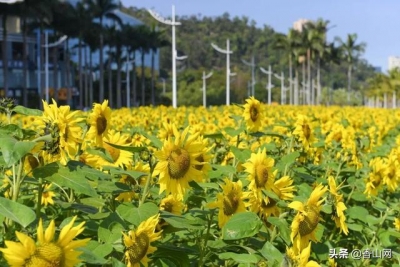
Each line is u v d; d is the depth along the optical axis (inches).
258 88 4468.5
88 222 128.0
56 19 2444.6
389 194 248.1
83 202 145.6
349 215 196.1
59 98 3061.0
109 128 165.2
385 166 223.9
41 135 124.0
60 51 3267.7
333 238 211.9
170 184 135.4
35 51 3095.5
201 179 137.9
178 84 4335.6
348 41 3863.2
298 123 256.1
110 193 146.3
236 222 140.2
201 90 3622.0
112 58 3410.4
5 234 109.0
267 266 134.3
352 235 212.1
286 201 165.6
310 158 293.1
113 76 3873.0
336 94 5054.1
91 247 113.1
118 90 3073.3
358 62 7372.1
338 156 290.4
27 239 87.2
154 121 601.3
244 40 6540.4
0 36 2992.1
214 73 4416.8
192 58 6294.3
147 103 3937.0
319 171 268.8
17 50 3058.6
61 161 121.9
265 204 161.3
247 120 248.1
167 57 6240.2
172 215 133.6
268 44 6569.9
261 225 140.3
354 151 283.9
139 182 165.2
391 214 201.3
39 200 123.4
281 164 208.1
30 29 2290.8
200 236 158.1
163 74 5457.7
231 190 151.8
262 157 160.1
